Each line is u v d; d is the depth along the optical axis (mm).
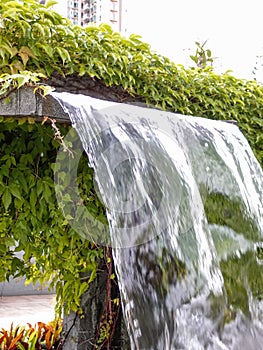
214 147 2773
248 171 2943
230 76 3555
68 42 2613
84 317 3039
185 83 3254
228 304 2402
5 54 2412
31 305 7047
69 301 2926
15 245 2594
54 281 2975
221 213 2648
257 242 2770
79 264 2828
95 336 3049
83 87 2781
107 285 2996
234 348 2309
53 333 3318
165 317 2062
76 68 2660
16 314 6371
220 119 3447
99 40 2781
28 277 2865
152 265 2066
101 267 3062
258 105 3650
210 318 2266
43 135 2604
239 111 3584
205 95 3371
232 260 2570
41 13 2562
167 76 3119
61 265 2797
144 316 1981
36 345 3277
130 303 1939
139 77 2969
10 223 2559
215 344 2232
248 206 2809
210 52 4207
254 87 3688
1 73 2408
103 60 2773
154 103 3047
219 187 2689
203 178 2627
